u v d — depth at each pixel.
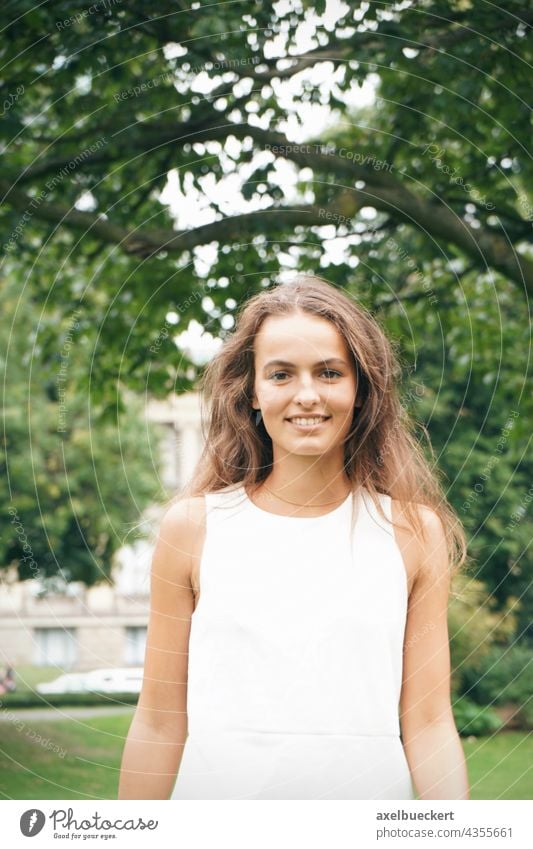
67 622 11.33
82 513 12.08
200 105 5.25
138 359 6.16
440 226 5.49
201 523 2.27
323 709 2.12
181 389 5.87
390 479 2.36
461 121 5.47
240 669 2.15
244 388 2.38
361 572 2.19
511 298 6.96
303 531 2.23
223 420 2.42
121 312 6.06
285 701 2.13
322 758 2.12
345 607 2.15
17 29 4.79
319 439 2.12
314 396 2.10
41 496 11.92
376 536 2.25
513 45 4.97
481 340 6.93
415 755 2.24
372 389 2.29
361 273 5.73
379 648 2.14
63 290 6.40
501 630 10.36
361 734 2.13
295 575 2.18
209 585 2.19
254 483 2.35
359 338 2.22
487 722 9.55
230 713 2.14
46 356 7.75
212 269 5.59
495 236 5.69
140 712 2.28
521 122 5.34
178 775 2.17
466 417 10.03
